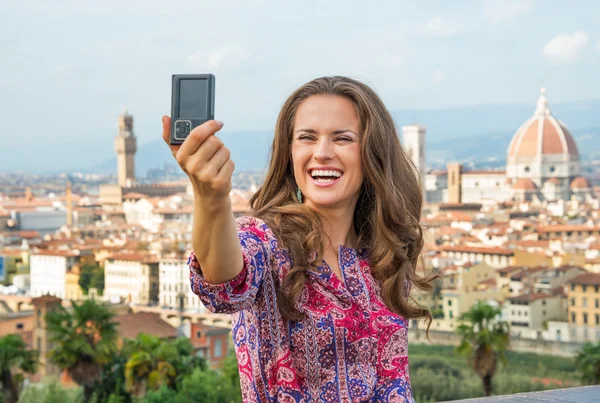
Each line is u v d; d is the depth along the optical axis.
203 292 1.47
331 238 1.85
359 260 1.88
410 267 1.96
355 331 1.74
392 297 1.85
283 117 1.85
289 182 1.89
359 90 1.80
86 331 39.91
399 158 1.91
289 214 1.78
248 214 1.86
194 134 1.27
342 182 1.79
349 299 1.75
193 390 45.94
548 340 65.69
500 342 38.72
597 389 3.40
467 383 52.59
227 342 65.31
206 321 68.06
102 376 41.19
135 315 65.06
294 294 1.67
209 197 1.35
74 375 39.50
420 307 1.91
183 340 58.84
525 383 53.84
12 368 40.84
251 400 1.71
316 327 1.69
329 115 1.78
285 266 1.68
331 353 1.71
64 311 40.31
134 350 43.44
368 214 1.93
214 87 1.32
